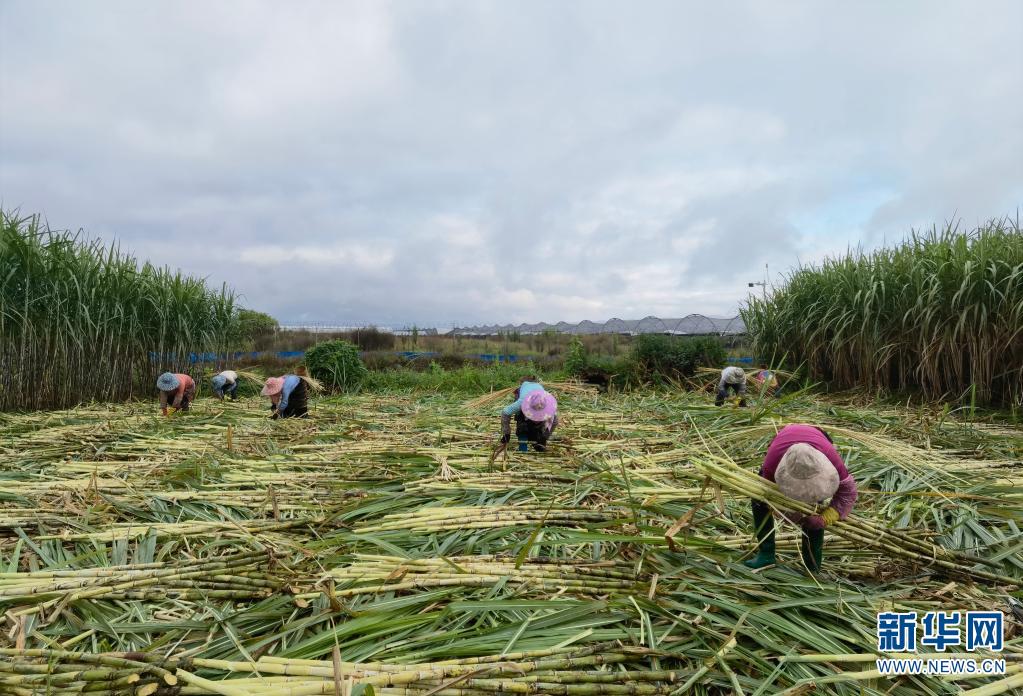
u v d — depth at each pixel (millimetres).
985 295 8953
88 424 8125
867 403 10211
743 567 3338
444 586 3172
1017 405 8555
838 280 11844
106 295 10820
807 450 3139
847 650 2680
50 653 2406
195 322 12781
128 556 3695
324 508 4566
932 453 6055
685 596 3020
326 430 7871
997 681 2482
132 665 2393
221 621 2838
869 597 3109
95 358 10672
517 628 2760
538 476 5215
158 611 2992
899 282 10398
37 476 5254
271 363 19656
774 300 13750
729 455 5578
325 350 15062
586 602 2947
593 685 2354
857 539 3311
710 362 13898
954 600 3135
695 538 3609
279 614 2959
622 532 3848
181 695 2322
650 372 14125
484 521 4027
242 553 3600
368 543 3902
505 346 25156
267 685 2299
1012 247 9266
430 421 8281
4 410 9117
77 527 4047
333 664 2359
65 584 3066
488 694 2289
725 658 2574
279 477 5387
